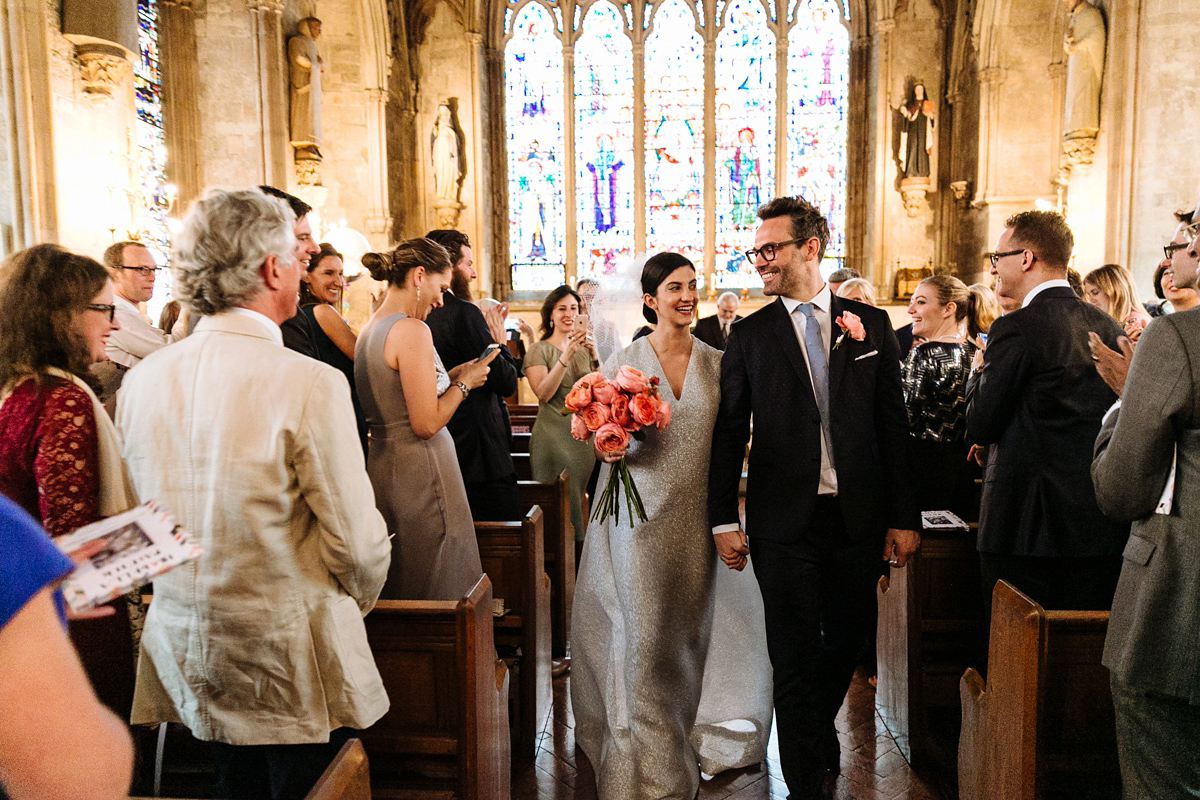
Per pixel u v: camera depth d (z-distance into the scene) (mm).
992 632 2416
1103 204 10102
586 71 16406
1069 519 2641
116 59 7398
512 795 3076
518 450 6711
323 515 1734
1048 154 13469
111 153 8031
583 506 5770
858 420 2732
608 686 2963
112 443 2148
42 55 6836
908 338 5195
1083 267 10453
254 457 1682
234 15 9984
